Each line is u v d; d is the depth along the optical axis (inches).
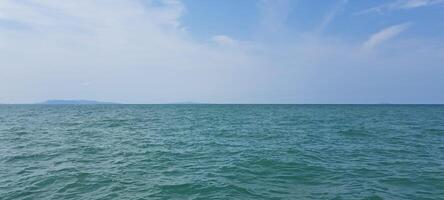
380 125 1555.1
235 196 411.5
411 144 882.8
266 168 570.3
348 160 649.6
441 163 619.2
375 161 640.4
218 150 781.3
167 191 434.0
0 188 449.7
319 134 1137.4
